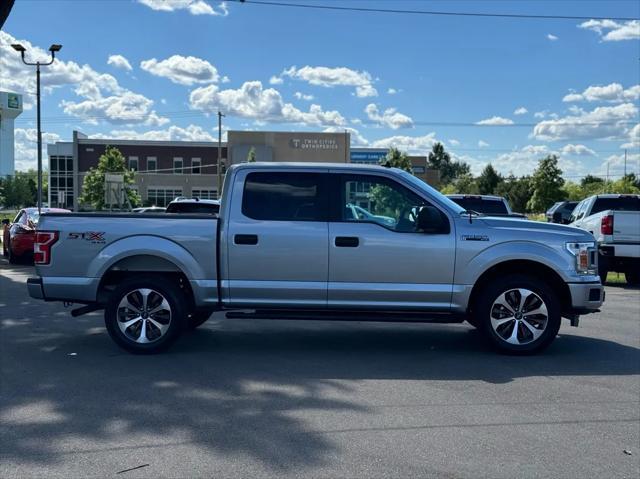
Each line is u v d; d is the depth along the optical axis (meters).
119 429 4.67
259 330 8.51
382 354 7.12
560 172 52.50
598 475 3.95
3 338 7.85
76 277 6.90
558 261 6.84
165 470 3.97
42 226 6.92
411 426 4.77
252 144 76.50
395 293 6.81
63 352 7.10
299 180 6.96
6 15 13.85
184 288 7.24
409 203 6.95
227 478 3.86
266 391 5.64
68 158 79.25
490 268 6.99
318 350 7.31
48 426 4.73
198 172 77.12
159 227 6.89
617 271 14.11
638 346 7.61
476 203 14.46
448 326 8.94
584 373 6.33
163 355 6.98
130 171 70.50
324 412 5.07
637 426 4.83
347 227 6.82
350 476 3.90
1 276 14.84
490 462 4.13
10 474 3.90
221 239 6.85
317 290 6.82
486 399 5.46
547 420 4.94
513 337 6.97
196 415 4.98
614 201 14.90
